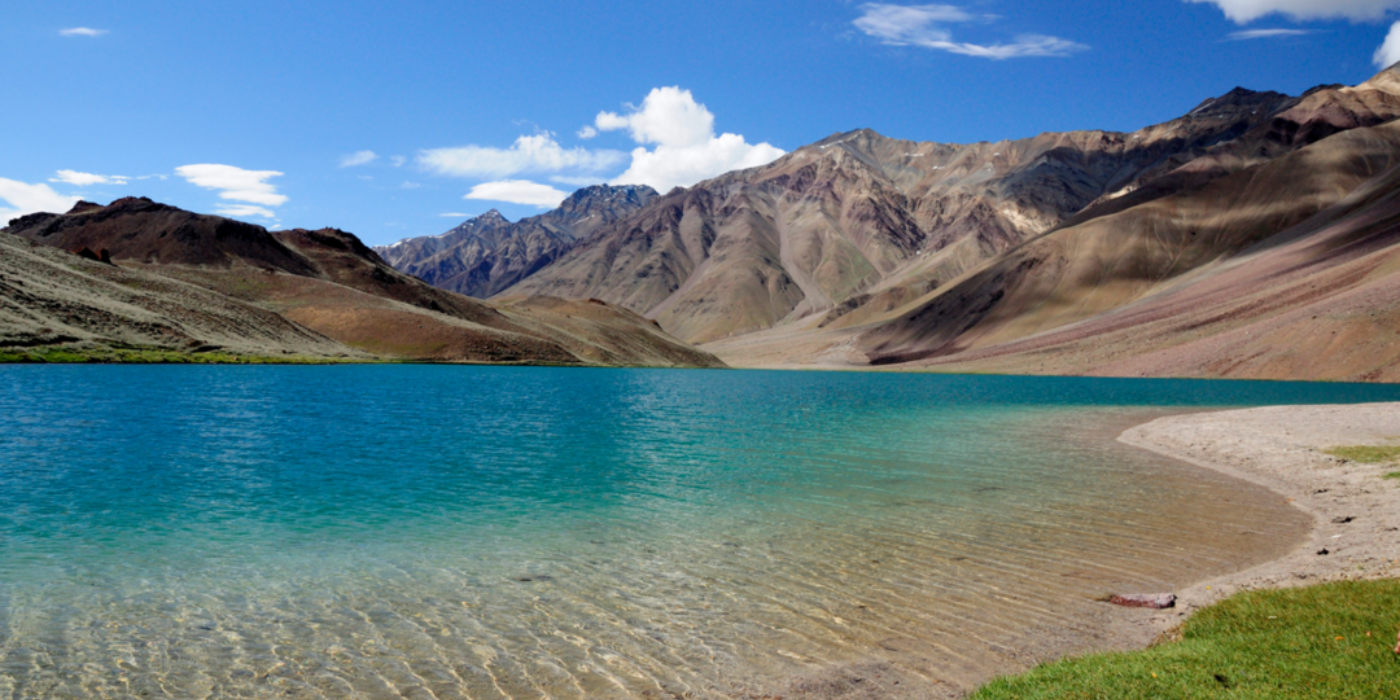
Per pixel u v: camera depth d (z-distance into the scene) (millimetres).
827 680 11094
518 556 17953
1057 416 58594
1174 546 18406
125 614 13883
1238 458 32875
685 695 10664
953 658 11820
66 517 21328
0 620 13492
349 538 19594
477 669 11562
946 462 33406
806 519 21922
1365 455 29953
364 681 11117
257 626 13344
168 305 136750
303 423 45469
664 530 20594
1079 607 14055
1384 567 14586
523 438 41375
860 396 88812
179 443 35781
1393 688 8883
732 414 60125
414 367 146125
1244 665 9945
